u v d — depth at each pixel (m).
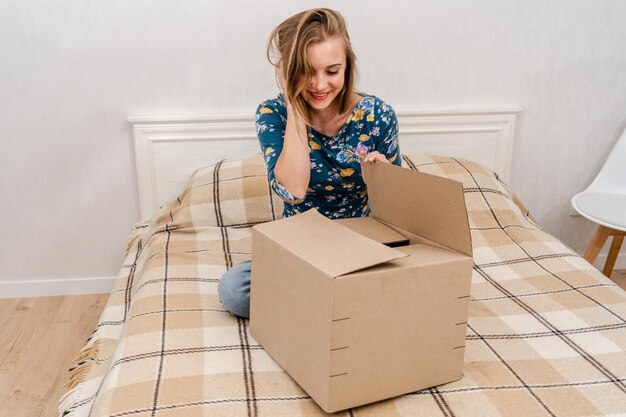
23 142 2.32
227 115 2.37
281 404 1.18
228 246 1.98
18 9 2.18
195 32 2.29
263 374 1.28
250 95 2.39
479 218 2.10
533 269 1.86
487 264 1.89
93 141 2.36
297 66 1.34
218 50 2.33
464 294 1.21
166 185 2.41
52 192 2.39
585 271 1.83
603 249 2.83
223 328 1.47
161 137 2.35
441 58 2.46
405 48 2.43
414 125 2.49
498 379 1.28
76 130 2.34
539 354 1.39
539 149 2.65
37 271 2.48
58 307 2.40
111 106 2.33
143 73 2.31
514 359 1.37
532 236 2.06
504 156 2.58
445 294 1.19
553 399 1.21
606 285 1.74
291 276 1.19
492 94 2.54
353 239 1.22
